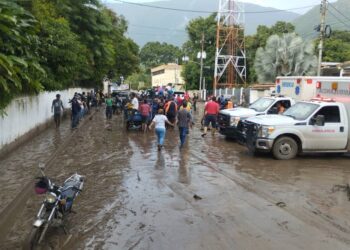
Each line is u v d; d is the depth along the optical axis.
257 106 18.72
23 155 13.02
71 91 34.34
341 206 8.33
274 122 13.62
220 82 66.00
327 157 14.43
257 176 10.99
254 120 14.20
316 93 16.16
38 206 8.12
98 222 7.22
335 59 50.66
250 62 62.28
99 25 30.69
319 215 7.72
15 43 10.62
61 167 11.85
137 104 23.48
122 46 53.97
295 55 41.84
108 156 13.70
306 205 8.38
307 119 13.77
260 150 13.66
